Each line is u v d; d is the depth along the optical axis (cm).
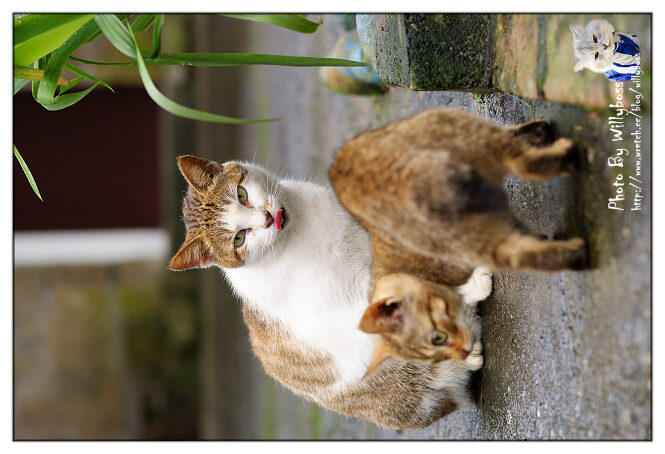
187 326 297
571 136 129
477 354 146
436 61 140
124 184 317
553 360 132
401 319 137
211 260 154
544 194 133
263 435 223
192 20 308
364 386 151
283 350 154
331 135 193
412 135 130
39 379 267
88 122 308
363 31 154
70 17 133
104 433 270
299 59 135
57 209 308
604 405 126
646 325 123
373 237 141
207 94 297
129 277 296
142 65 128
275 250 149
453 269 137
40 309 278
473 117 130
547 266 126
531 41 132
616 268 125
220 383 269
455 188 125
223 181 153
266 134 236
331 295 148
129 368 282
